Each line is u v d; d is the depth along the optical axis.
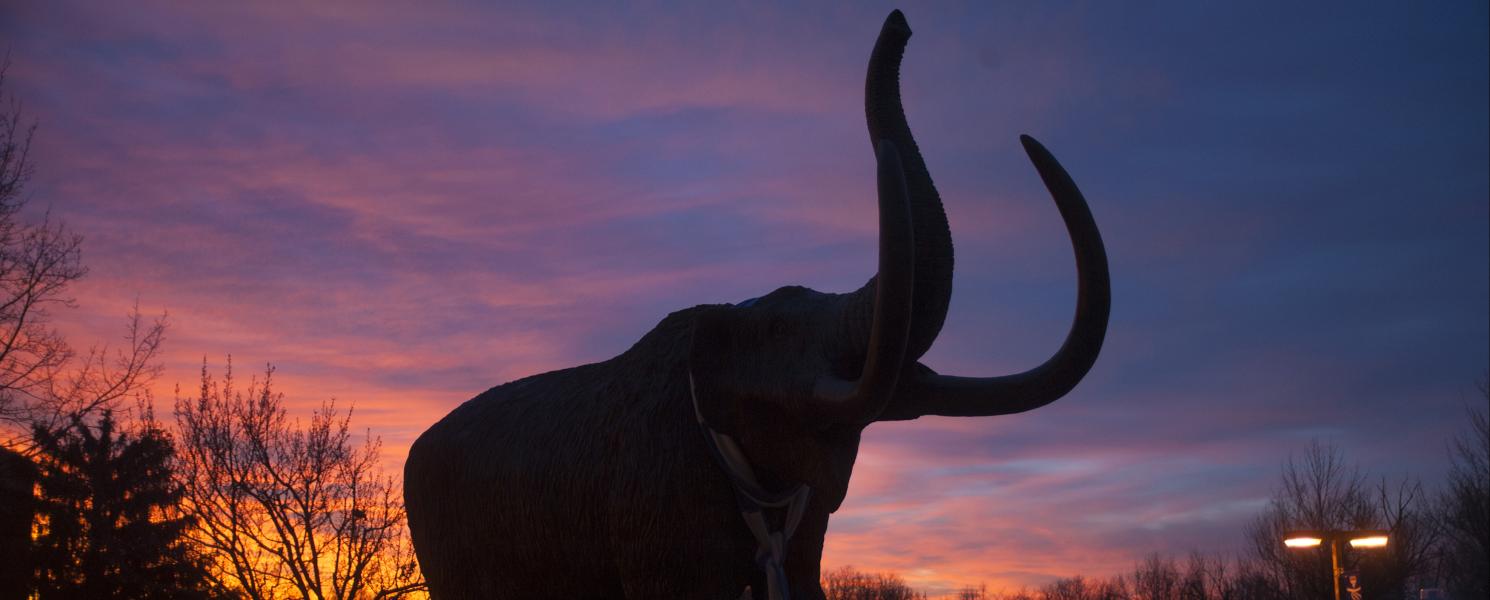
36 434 18.11
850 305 3.46
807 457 3.54
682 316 4.07
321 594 15.96
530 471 4.11
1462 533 37.44
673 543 3.73
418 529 4.72
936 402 3.43
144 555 18.62
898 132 3.26
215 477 16.56
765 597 3.83
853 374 3.49
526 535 4.12
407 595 16.30
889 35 3.24
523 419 4.31
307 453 16.44
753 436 3.60
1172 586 40.09
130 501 18.86
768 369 3.56
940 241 3.21
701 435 3.76
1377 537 20.75
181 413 16.72
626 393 3.97
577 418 4.07
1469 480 36.75
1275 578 35.19
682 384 3.86
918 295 3.20
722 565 3.73
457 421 4.64
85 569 18.47
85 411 18.36
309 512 16.25
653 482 3.76
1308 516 32.88
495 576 4.28
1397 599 33.28
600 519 3.90
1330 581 31.61
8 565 18.55
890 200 2.90
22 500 18.75
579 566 4.01
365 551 16.12
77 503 18.59
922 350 3.28
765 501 3.72
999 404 3.31
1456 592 37.41
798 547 3.91
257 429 16.58
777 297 3.79
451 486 4.47
